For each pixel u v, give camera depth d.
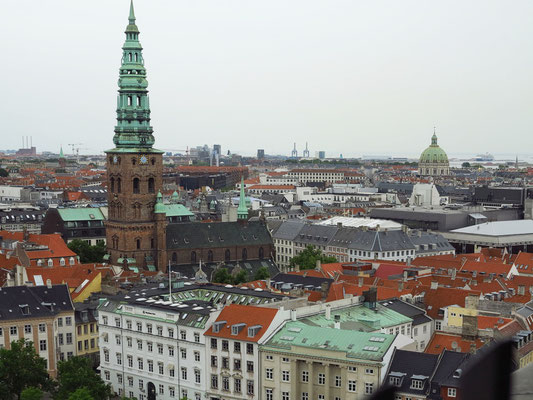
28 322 159.25
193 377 138.50
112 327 152.88
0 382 133.88
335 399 121.31
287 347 125.06
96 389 131.25
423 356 116.44
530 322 148.50
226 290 168.38
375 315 147.75
